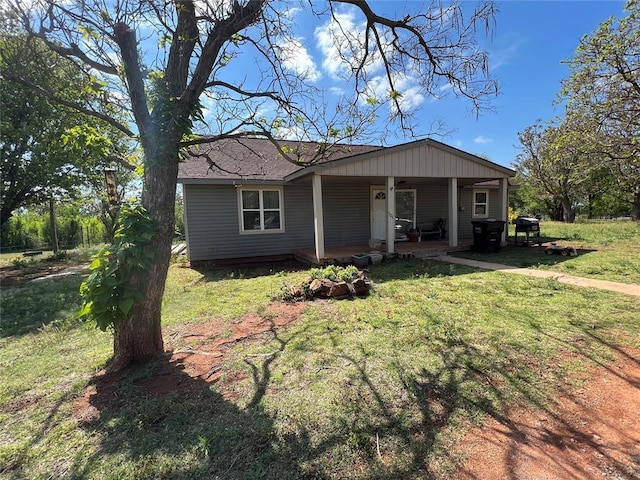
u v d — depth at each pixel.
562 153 11.13
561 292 5.34
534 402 2.47
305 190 11.13
